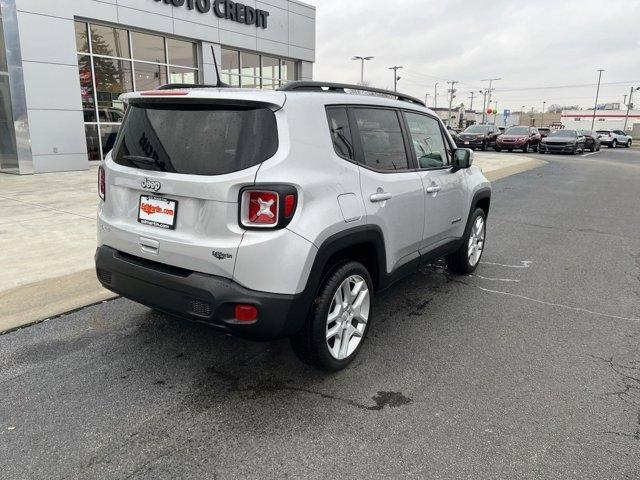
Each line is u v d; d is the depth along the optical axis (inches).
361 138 134.7
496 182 565.9
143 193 121.8
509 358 142.9
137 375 129.8
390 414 115.0
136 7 578.9
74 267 210.5
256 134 108.5
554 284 208.4
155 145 119.5
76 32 538.6
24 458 98.2
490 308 181.0
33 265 212.2
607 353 146.8
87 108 561.9
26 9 478.9
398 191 144.6
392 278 150.2
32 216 302.8
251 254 106.2
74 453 100.0
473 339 155.2
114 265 127.2
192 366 134.9
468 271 217.3
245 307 107.2
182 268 114.9
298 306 112.1
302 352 125.5
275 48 794.2
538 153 1176.8
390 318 170.9
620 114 3289.9
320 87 130.7
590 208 395.9
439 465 98.2
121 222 128.0
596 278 216.8
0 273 201.8
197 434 106.7
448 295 193.9
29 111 494.3
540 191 494.6
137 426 108.9
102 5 544.4
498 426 110.8
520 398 122.2
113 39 576.1
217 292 107.8
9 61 474.9
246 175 105.6
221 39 696.4
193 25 651.5
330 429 109.0
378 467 97.5
